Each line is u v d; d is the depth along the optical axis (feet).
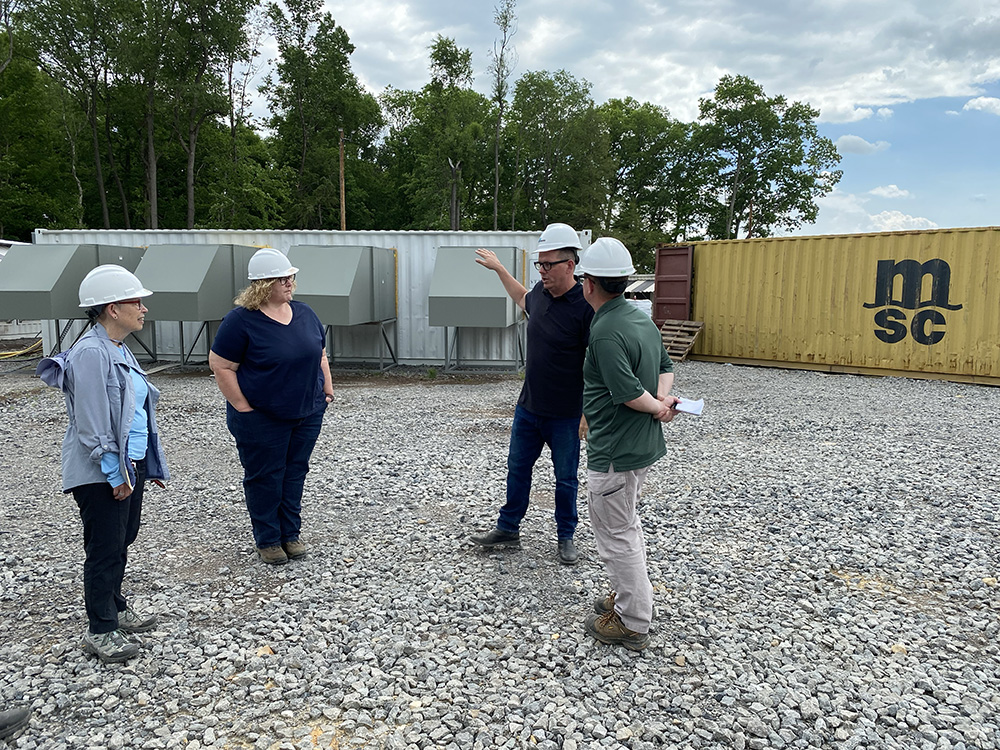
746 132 155.22
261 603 11.84
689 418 29.09
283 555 13.53
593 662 9.96
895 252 41.60
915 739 8.31
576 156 144.36
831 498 17.90
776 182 157.48
